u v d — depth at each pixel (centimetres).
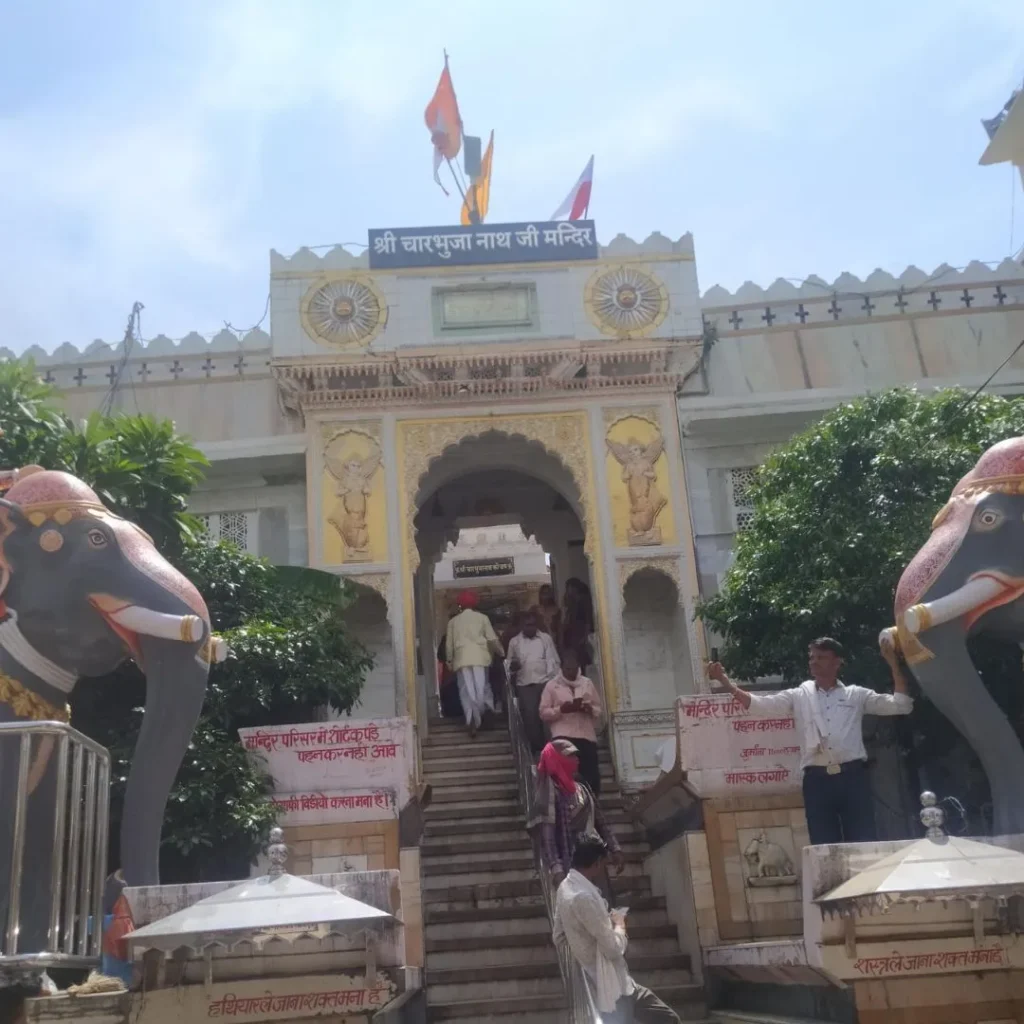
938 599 649
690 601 1349
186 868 814
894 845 522
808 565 1001
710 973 782
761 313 1479
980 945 509
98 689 890
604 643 1333
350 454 1380
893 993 509
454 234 1439
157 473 958
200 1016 467
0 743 527
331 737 823
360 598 1395
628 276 1436
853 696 698
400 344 1395
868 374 1454
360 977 480
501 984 835
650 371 1419
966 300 1491
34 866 520
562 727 965
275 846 495
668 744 948
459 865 997
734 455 1437
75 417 1430
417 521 1683
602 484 1382
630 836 1059
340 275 1419
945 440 1021
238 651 925
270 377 1452
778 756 830
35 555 629
